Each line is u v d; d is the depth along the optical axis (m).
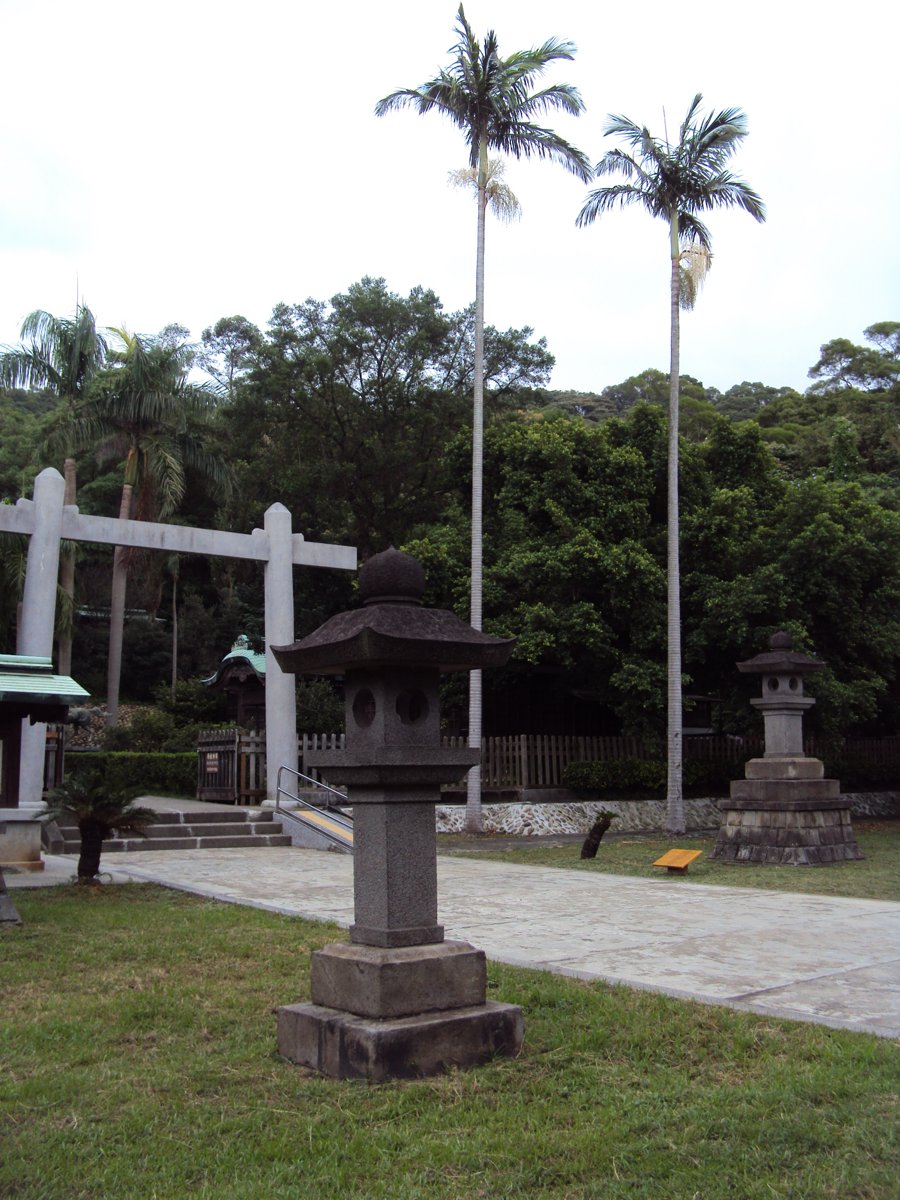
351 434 32.44
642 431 23.95
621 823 22.33
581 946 8.41
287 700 18.55
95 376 30.20
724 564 23.19
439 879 13.20
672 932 9.10
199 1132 4.43
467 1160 4.11
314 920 9.48
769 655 16.20
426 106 20.66
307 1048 5.28
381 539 33.25
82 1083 5.04
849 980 7.12
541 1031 5.81
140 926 9.13
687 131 20.98
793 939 8.76
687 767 24.50
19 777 13.07
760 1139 4.28
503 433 24.59
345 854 15.96
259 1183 3.92
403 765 5.36
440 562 23.06
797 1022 5.99
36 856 13.16
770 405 51.19
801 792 15.73
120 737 28.22
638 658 21.61
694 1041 5.65
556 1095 4.86
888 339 59.84
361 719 5.65
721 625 21.67
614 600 21.41
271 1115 4.62
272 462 31.48
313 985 5.58
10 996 6.72
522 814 21.06
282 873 13.38
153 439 29.83
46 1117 4.63
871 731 30.97
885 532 22.25
